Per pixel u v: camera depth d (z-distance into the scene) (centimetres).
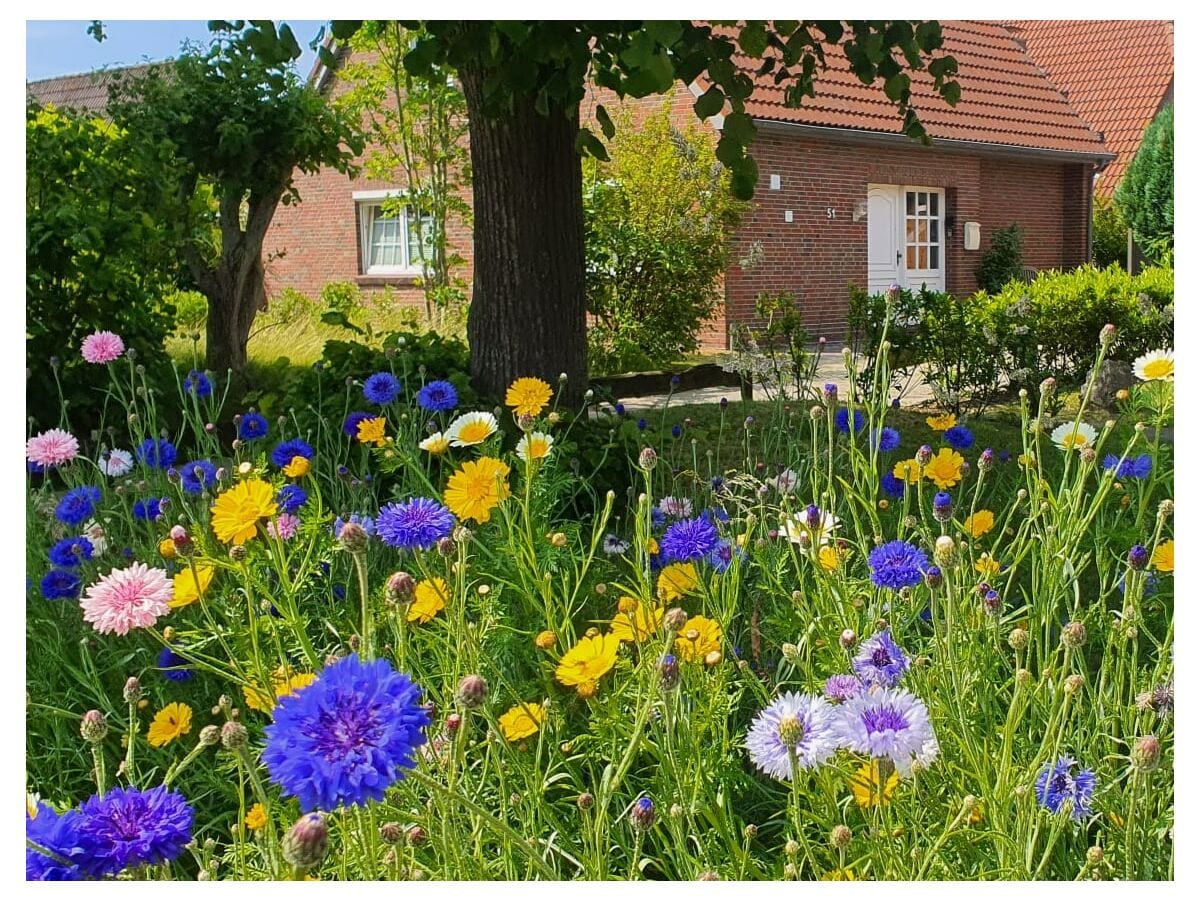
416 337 648
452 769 172
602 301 1243
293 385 588
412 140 1359
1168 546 244
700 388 1120
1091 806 214
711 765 224
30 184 762
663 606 255
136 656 306
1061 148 2022
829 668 248
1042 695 237
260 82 995
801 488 420
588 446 508
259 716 285
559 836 216
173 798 168
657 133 1323
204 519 328
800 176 1680
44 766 282
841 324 1750
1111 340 275
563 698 260
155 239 801
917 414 836
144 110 977
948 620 204
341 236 1894
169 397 774
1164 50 2406
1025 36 2531
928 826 209
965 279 1959
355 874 205
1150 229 2091
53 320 733
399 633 196
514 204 620
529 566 280
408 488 389
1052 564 262
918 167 1848
